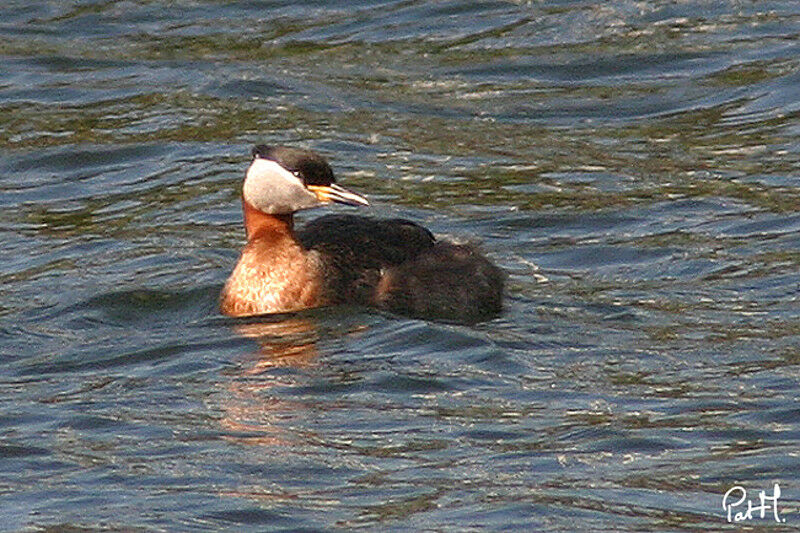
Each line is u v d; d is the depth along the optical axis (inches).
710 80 896.3
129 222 755.4
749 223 725.3
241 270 649.0
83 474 516.4
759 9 971.3
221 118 871.1
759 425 539.2
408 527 480.1
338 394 570.3
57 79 924.0
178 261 703.1
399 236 666.8
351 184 788.0
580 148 826.2
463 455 524.1
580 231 729.6
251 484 507.8
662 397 561.3
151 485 507.8
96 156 831.1
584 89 896.9
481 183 786.2
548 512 486.6
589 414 550.0
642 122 856.9
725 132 837.2
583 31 957.2
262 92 900.6
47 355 611.8
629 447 527.5
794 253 690.2
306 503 495.8
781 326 616.7
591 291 662.5
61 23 996.6
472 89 900.0
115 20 999.6
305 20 992.2
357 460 522.0
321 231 665.0
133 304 658.8
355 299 644.1
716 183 773.9
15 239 738.2
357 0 1015.6
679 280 669.9
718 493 498.0
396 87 903.1
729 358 590.6
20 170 821.9
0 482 513.0
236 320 640.4
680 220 733.9
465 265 656.4
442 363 594.2
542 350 603.8
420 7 1000.9
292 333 623.2
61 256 715.4
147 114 877.8
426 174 798.5
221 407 561.6
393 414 553.6
